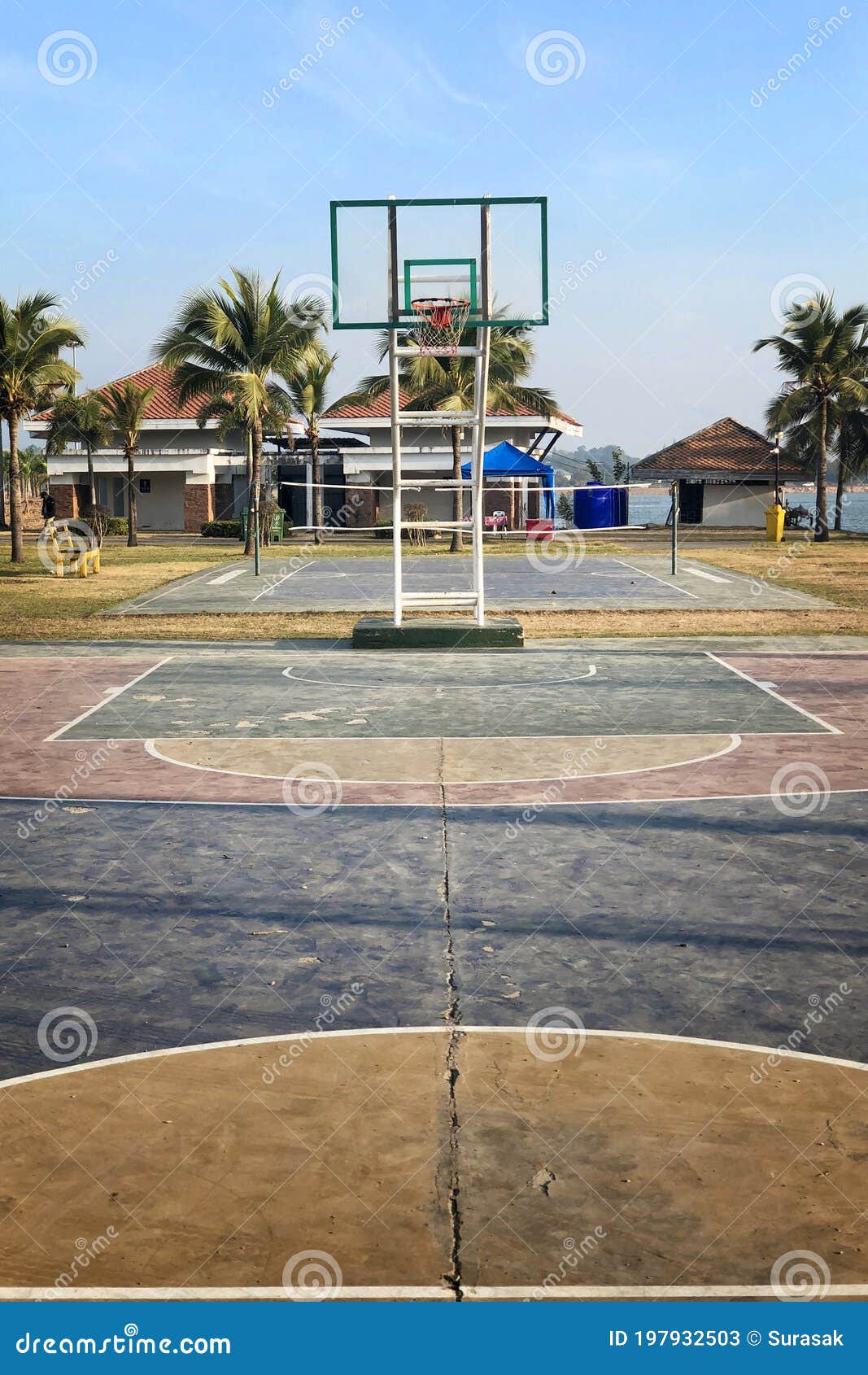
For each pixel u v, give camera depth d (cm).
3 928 641
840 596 2591
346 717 1271
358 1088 463
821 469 4925
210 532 5050
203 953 605
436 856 769
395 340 1792
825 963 588
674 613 2286
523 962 590
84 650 1827
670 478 5912
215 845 796
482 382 1805
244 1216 379
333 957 599
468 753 1085
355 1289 344
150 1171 405
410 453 5016
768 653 1772
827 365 4803
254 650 1820
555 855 768
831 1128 432
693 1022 521
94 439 4894
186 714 1292
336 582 3011
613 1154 414
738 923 644
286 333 3712
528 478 5166
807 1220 376
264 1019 527
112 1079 472
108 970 583
